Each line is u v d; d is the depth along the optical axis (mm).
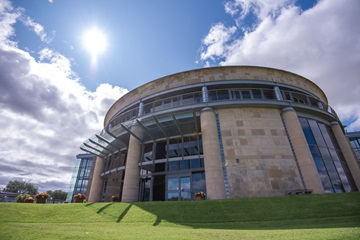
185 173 18469
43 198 14867
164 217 9875
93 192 23984
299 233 5852
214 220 9312
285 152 16375
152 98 21969
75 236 5828
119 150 24453
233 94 19781
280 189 14758
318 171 16844
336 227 6766
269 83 20203
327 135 20062
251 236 5809
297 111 19469
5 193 51844
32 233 6297
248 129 17203
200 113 17922
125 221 9570
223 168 15617
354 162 18922
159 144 21047
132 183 17109
